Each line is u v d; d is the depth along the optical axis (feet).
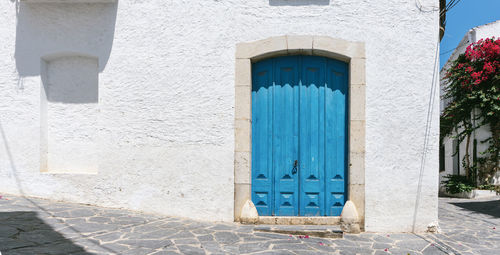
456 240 12.46
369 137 13.52
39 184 14.76
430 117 13.50
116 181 14.29
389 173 13.43
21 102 15.07
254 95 14.38
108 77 14.51
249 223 13.37
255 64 14.47
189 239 11.03
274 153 14.21
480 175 26.02
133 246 9.98
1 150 15.08
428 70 13.61
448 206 21.02
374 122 13.55
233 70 14.02
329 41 13.78
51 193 14.65
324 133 14.17
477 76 24.53
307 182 14.08
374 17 13.79
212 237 11.41
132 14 14.57
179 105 14.15
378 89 13.62
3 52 15.28
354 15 13.83
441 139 35.45
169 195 14.02
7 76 15.20
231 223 13.55
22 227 10.78
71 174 14.55
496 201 23.04
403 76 13.61
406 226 13.35
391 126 13.51
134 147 14.26
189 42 14.24
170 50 14.32
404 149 13.47
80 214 12.95
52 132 15.34
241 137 13.80
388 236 12.69
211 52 14.14
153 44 14.40
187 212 13.88
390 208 13.37
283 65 14.42
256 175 14.19
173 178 14.03
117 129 14.37
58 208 13.51
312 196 14.06
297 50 13.92
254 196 14.12
